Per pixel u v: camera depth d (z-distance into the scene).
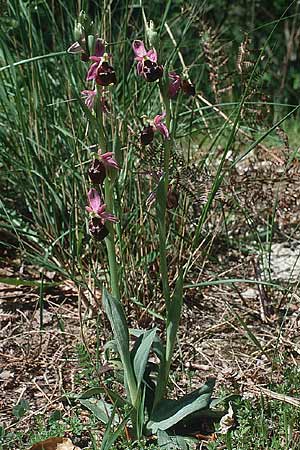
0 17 4.03
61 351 3.36
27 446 2.77
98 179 2.43
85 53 2.44
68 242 4.03
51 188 3.84
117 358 3.01
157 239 3.81
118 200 3.32
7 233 4.05
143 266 3.70
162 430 2.64
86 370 3.01
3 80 4.32
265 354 3.19
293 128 6.47
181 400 2.77
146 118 2.53
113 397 2.71
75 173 3.75
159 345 2.72
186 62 6.00
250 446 2.65
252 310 3.73
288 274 4.05
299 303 3.73
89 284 3.69
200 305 3.80
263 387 3.08
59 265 3.89
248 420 2.76
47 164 4.06
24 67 4.11
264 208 4.29
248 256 4.16
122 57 4.28
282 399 2.88
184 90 2.57
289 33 7.76
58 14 4.63
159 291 3.71
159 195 2.58
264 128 4.27
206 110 5.49
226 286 3.94
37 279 3.97
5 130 4.31
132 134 3.69
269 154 4.45
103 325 3.48
